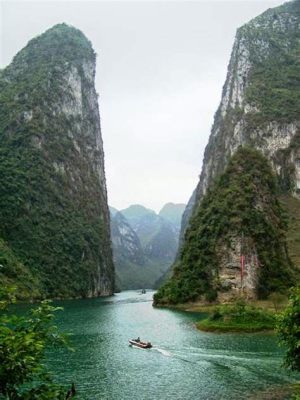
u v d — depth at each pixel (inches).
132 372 1651.1
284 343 1151.6
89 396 1357.0
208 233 4960.6
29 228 7126.0
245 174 5226.4
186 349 2095.2
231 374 1590.8
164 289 5201.8
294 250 5792.3
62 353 2025.1
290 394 1331.2
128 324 3161.9
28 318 572.7
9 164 7628.0
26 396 518.0
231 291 4512.8
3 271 5728.3
